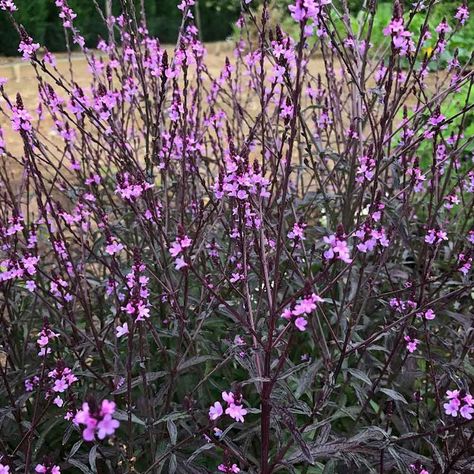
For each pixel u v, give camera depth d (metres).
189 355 2.35
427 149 4.16
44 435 2.07
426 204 3.27
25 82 7.23
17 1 8.67
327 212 2.69
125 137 2.69
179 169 2.94
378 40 5.68
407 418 2.20
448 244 3.07
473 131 4.41
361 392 2.10
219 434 1.83
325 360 2.14
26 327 2.68
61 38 9.39
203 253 2.53
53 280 2.08
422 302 2.25
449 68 2.95
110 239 2.04
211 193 2.77
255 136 2.88
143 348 2.13
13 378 2.33
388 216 2.38
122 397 2.26
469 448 1.91
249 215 2.06
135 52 2.59
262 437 1.81
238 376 2.49
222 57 9.09
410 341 2.10
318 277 1.62
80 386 2.43
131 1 2.62
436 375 2.36
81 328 2.79
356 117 2.41
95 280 2.79
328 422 1.94
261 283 2.09
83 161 2.99
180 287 2.38
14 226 2.19
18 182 4.55
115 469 2.07
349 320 2.28
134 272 1.90
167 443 2.05
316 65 7.56
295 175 3.99
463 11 2.65
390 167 2.84
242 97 4.96
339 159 2.67
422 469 1.88
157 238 2.44
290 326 1.72
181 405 2.24
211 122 2.93
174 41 10.45
